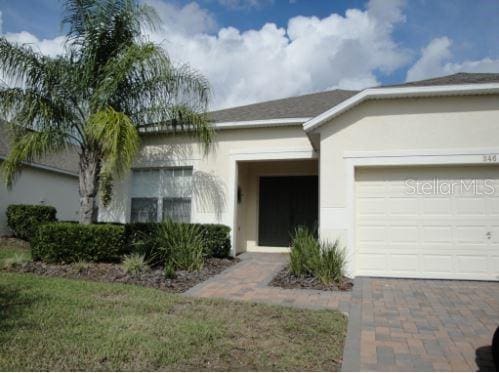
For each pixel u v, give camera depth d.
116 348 4.13
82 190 9.91
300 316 5.52
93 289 6.79
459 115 8.27
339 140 8.82
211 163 11.67
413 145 8.41
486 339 4.80
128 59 9.21
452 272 8.22
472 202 8.26
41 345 4.17
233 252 11.22
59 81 9.59
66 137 9.77
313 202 12.51
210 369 3.80
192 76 10.19
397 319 5.57
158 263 9.12
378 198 8.69
